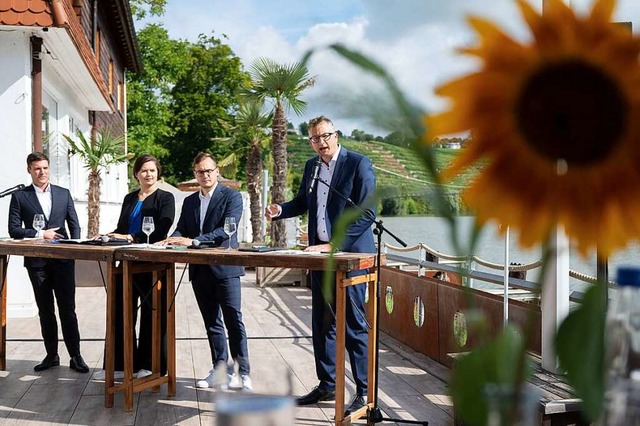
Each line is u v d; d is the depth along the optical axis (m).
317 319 4.70
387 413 4.60
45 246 4.83
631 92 0.55
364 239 4.37
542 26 0.55
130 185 32.81
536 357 3.82
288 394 0.77
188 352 6.51
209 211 5.09
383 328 7.29
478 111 0.57
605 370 0.61
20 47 8.05
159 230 5.28
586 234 0.58
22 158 8.06
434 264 6.24
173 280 4.99
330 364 4.75
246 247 4.53
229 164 26.16
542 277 0.60
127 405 4.68
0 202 8.00
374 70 0.50
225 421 0.72
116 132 21.12
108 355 4.72
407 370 5.72
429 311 6.09
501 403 0.60
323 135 4.29
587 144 0.57
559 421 3.09
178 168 43.28
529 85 0.56
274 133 15.89
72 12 9.05
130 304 4.65
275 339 7.23
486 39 0.55
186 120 42.69
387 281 7.19
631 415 0.68
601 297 0.60
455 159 0.57
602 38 0.55
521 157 0.57
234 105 43.06
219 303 5.07
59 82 11.22
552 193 0.58
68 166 12.23
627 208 0.57
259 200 20.88
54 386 5.27
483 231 0.59
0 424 4.43
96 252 4.64
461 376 0.61
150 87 38.97
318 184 4.43
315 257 3.92
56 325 5.83
